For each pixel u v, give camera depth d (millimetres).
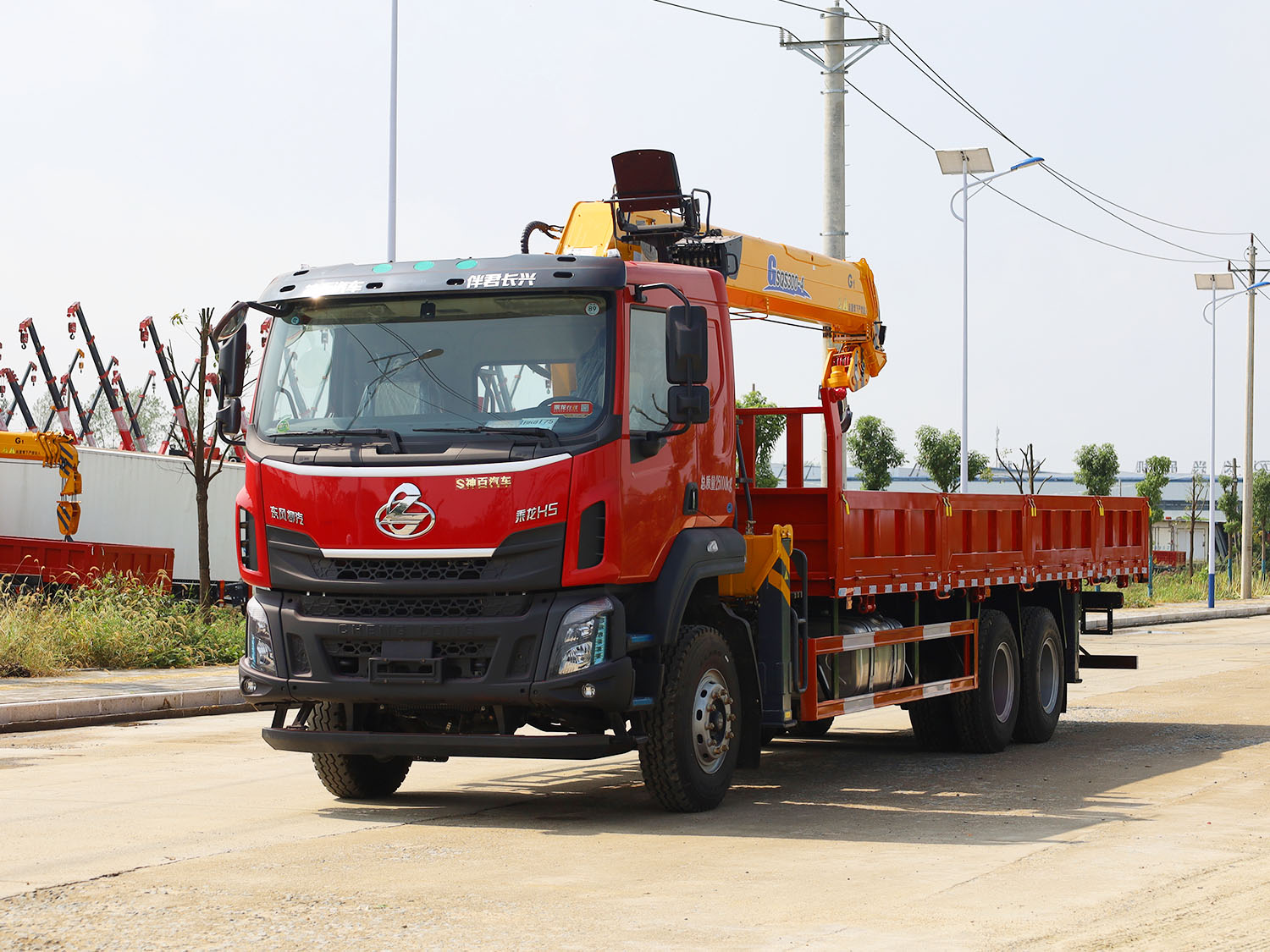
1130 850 8133
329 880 7184
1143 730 14578
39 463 30641
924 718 13062
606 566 8445
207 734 13766
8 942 5930
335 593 8812
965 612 12898
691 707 9180
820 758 12727
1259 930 6246
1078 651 15078
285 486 8875
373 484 8625
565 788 10680
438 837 8461
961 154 35844
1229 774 11359
